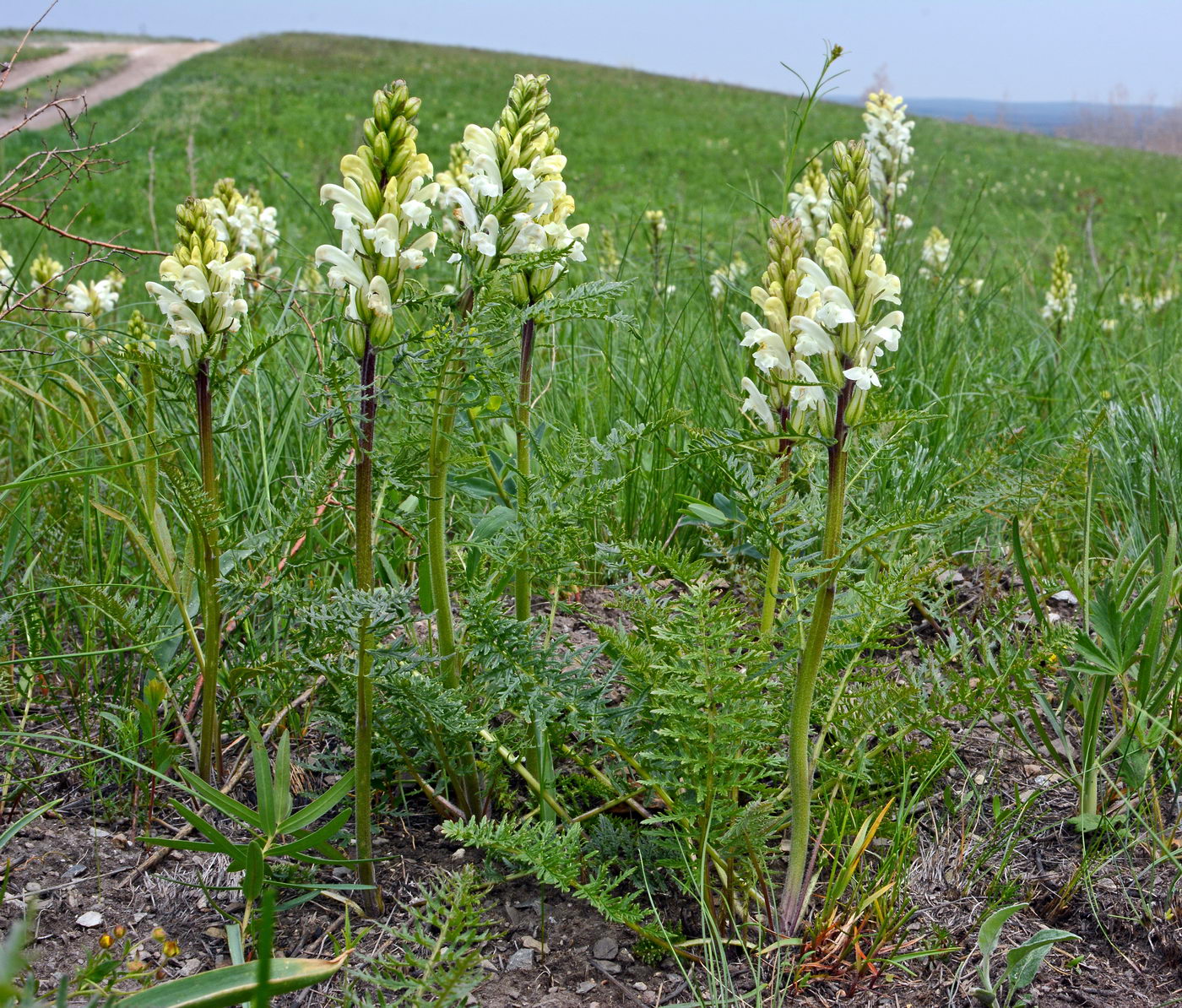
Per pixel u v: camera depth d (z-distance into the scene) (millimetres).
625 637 2053
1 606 2428
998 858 2205
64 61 42938
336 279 1704
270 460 3061
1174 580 2734
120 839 2170
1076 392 4637
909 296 5352
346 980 1665
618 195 14992
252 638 2467
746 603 2873
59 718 2484
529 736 2191
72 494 2951
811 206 4395
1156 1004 1819
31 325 2900
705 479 3488
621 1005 1842
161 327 2604
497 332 1886
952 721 2672
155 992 1411
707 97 45875
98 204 11594
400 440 2033
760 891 2088
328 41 59781
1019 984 1813
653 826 2229
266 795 1873
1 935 1858
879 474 3172
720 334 4566
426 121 27641
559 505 2125
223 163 17031
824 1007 1834
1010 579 3352
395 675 1826
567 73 52625
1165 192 23469
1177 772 2373
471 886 1775
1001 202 16578
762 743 1896
